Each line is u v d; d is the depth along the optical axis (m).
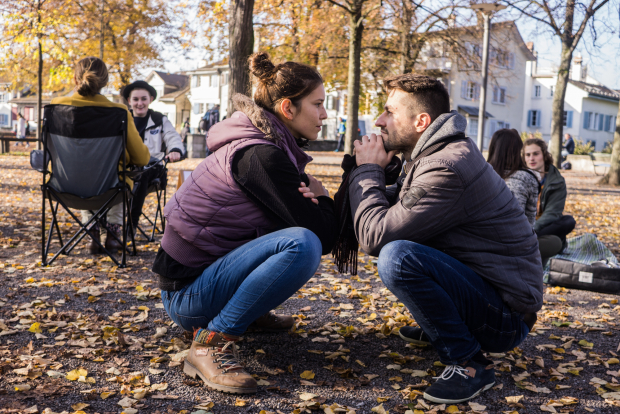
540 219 4.45
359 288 4.17
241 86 7.85
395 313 3.49
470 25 16.94
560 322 3.43
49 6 19.61
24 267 4.25
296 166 2.39
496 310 2.24
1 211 7.26
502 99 43.28
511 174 3.96
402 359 2.66
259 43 18.52
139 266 4.46
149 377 2.38
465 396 2.22
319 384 2.36
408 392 2.32
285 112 2.34
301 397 2.21
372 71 19.69
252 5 7.87
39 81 19.42
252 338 2.91
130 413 2.04
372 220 2.23
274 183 2.18
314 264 2.16
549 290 4.28
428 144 2.25
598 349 2.98
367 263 5.13
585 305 3.89
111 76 23.98
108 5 21.84
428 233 2.18
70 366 2.46
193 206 2.26
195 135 24.28
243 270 2.19
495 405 2.25
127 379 2.35
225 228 2.27
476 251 2.24
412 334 2.92
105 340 2.79
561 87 19.55
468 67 18.33
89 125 3.98
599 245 4.53
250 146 2.21
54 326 2.96
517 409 2.22
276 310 3.47
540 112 47.50
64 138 3.99
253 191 2.19
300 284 2.18
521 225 2.29
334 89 21.31
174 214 2.30
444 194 2.13
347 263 2.54
